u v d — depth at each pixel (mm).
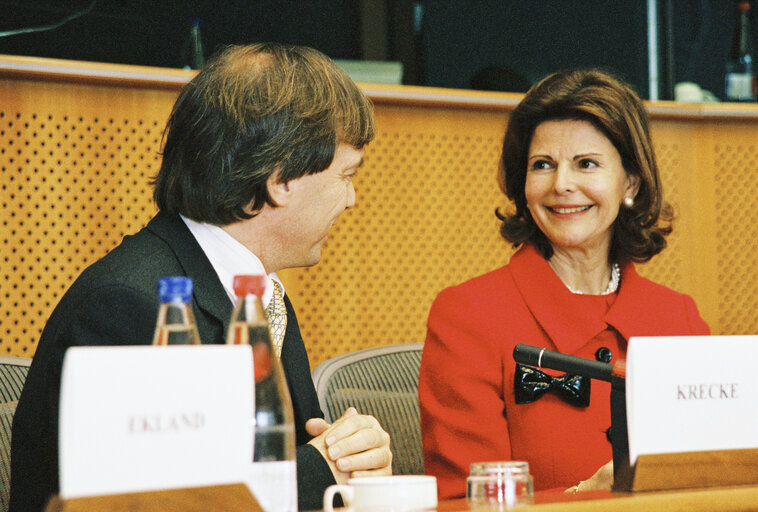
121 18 5152
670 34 6047
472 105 4148
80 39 5016
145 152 3625
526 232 2803
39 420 1787
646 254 2775
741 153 4559
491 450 2467
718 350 1425
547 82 2725
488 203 4246
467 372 2533
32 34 4867
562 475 2428
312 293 3906
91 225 3543
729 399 1425
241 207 1903
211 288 1892
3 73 3363
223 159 1876
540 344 2566
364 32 6008
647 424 1371
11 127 3416
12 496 1823
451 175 4172
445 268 4152
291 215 1950
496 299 2633
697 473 1401
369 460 1829
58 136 3486
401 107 4078
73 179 3516
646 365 1374
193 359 1108
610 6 6059
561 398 2457
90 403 1040
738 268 4555
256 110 1877
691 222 4473
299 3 5906
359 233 3996
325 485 1762
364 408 2646
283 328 2145
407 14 6070
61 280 3492
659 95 6020
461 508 1256
